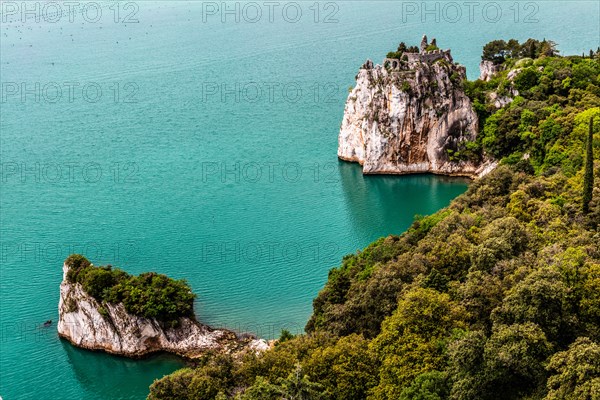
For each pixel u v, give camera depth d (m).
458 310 96.50
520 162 166.62
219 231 196.25
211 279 167.38
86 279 143.75
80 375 138.00
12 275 176.00
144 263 178.88
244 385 100.25
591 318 88.62
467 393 82.75
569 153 159.00
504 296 95.75
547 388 79.62
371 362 96.19
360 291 118.06
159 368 139.12
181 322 143.12
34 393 133.12
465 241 115.19
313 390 89.12
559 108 196.00
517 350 81.56
